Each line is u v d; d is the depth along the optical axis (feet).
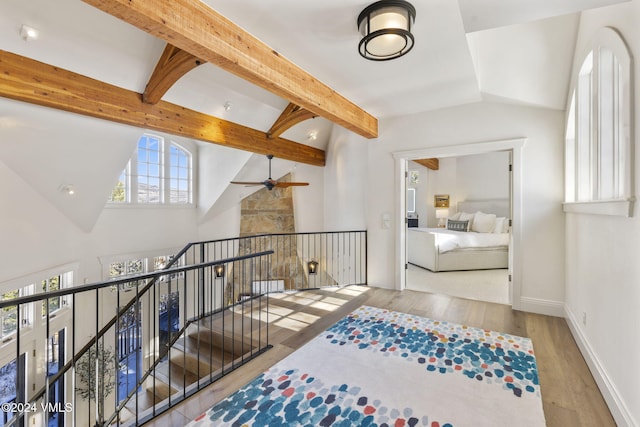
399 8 6.53
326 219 22.36
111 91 10.72
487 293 14.75
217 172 21.63
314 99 10.20
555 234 11.39
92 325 16.35
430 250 20.31
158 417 6.34
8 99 9.43
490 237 20.52
